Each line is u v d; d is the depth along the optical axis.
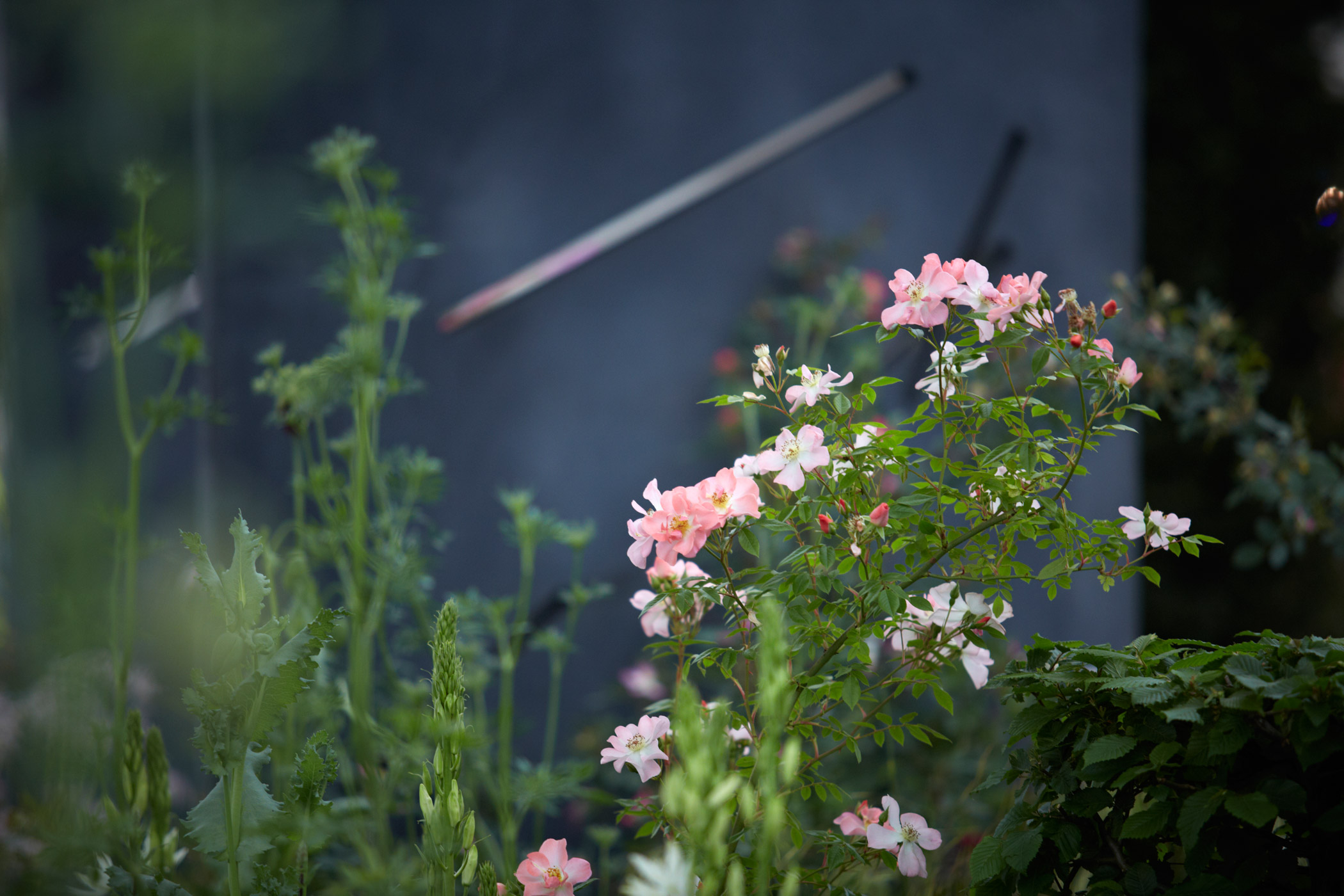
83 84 3.07
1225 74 6.86
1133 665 2.93
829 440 3.02
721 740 2.81
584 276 3.90
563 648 3.38
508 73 3.80
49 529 3.14
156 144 3.20
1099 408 2.98
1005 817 2.94
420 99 3.67
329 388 3.32
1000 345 2.96
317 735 2.95
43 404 3.43
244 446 3.54
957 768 3.46
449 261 3.74
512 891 2.97
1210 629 6.41
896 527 2.99
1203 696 2.88
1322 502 3.89
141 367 3.64
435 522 3.71
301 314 3.56
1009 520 2.98
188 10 2.89
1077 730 2.94
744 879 2.95
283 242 3.52
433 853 2.89
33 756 3.08
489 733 3.41
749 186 4.11
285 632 3.24
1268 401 6.87
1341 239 6.88
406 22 3.64
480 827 3.18
